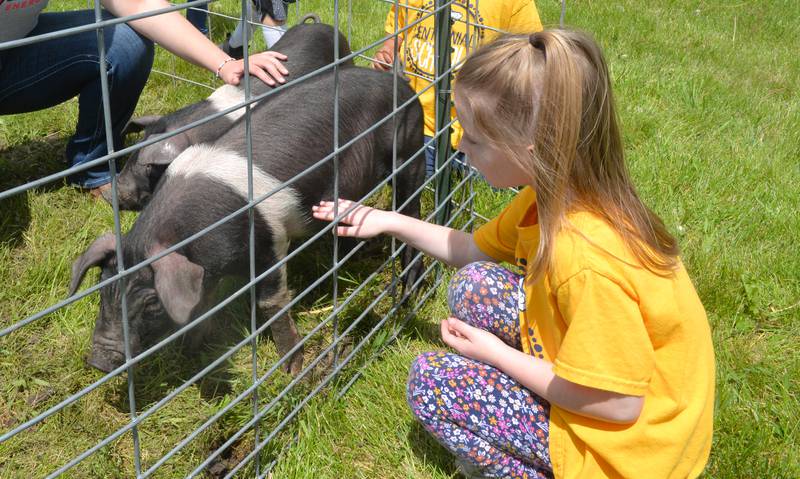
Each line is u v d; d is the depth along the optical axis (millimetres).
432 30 4273
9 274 3463
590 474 2158
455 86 2199
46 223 3768
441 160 3510
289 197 3170
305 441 2654
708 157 4660
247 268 3172
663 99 5484
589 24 6797
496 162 2215
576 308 2037
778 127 5320
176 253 2738
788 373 3045
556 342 2221
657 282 2074
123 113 4254
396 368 3014
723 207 4148
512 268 3527
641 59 6172
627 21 7000
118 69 4055
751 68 6504
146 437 2762
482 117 2137
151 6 3480
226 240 3041
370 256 3818
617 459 2123
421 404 2365
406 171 3598
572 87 2014
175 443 2732
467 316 2488
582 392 2109
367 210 2805
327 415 2775
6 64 3914
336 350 2912
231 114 3809
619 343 2014
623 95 5391
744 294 3504
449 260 2785
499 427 2307
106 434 2754
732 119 5309
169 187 3076
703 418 2203
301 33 4367
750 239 3932
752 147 4867
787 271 3637
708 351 2217
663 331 2098
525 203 2553
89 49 3973
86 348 3059
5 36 3680
